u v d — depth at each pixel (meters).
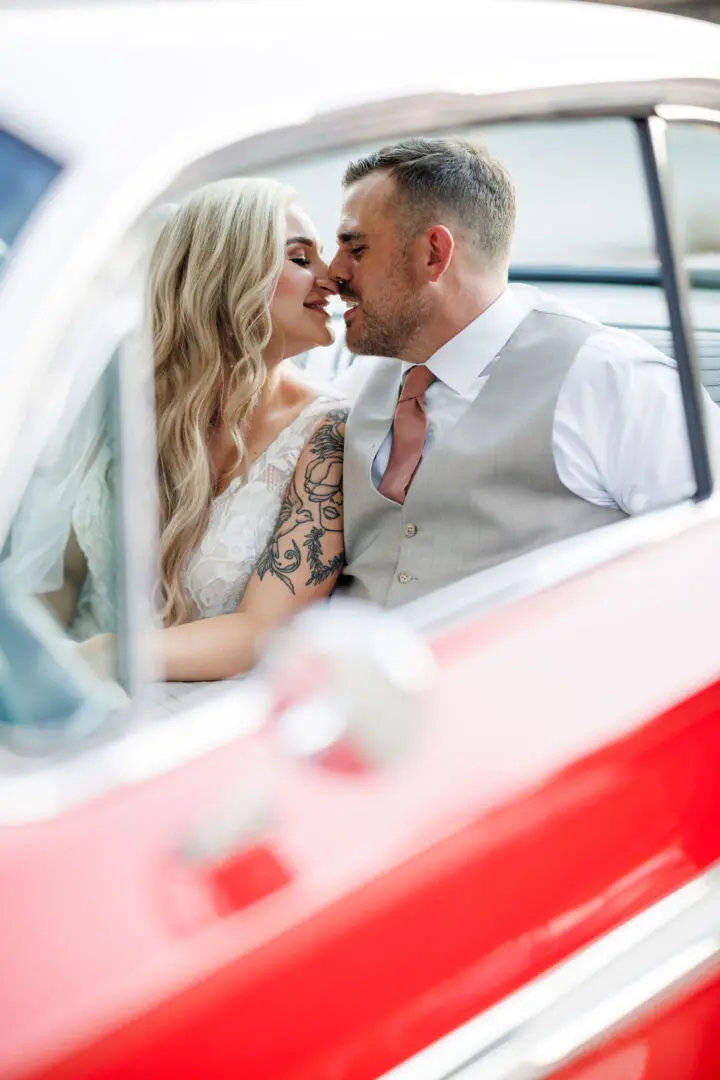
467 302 1.91
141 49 1.09
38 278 0.95
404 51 1.22
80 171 0.99
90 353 0.96
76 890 0.92
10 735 0.98
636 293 2.43
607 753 1.15
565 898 1.10
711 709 1.24
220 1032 0.90
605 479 1.87
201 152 1.04
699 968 1.19
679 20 1.58
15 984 0.86
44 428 0.94
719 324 2.45
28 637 1.01
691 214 1.77
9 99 1.03
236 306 2.04
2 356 0.93
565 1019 1.09
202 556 2.11
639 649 1.25
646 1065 1.18
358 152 1.22
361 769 0.91
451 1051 1.02
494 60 1.29
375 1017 0.97
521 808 1.08
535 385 1.88
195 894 0.93
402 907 1.00
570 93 1.35
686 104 1.51
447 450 1.90
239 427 2.14
